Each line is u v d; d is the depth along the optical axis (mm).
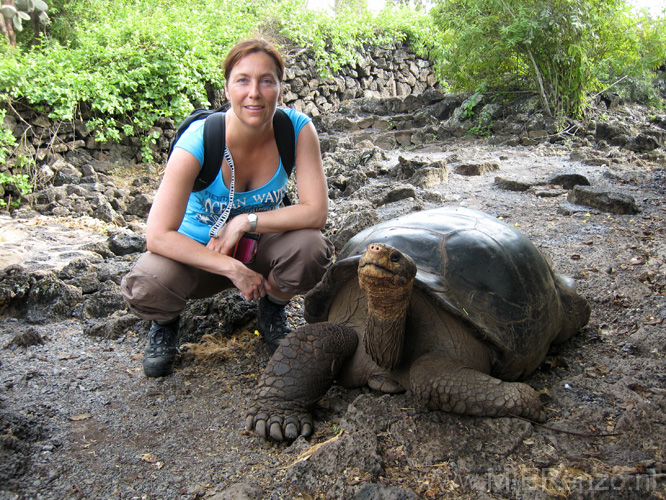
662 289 2369
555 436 1494
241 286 1724
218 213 1835
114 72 5508
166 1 7770
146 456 1481
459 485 1351
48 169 4965
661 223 3168
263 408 1558
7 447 1433
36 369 1893
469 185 4289
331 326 1649
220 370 1915
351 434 1483
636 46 6695
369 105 7906
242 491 1333
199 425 1616
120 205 4445
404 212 3469
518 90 7121
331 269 1679
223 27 6918
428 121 7109
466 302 1587
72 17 7625
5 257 2945
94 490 1363
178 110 5875
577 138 6086
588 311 2039
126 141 5680
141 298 1783
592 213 3371
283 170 1822
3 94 4816
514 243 1809
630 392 1669
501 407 1497
